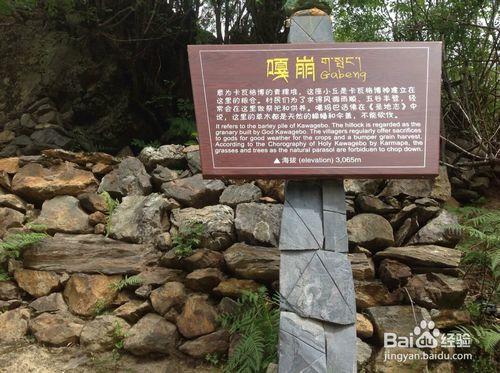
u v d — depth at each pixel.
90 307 3.82
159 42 6.66
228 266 3.78
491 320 3.72
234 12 6.51
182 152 4.51
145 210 4.15
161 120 6.79
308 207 2.95
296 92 2.89
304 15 3.20
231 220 3.96
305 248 2.90
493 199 5.18
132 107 6.71
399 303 3.63
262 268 3.71
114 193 4.41
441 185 4.06
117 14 6.12
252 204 3.99
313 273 2.87
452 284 3.58
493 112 5.35
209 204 4.22
